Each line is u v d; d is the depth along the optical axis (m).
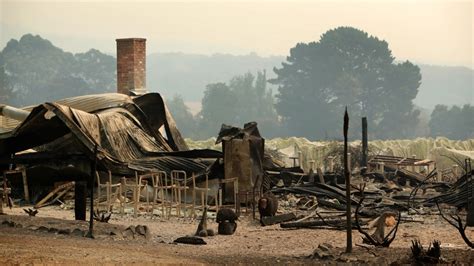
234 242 37.34
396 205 50.00
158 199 52.44
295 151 92.50
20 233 34.56
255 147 53.34
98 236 35.25
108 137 55.12
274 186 59.47
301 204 52.81
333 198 54.47
